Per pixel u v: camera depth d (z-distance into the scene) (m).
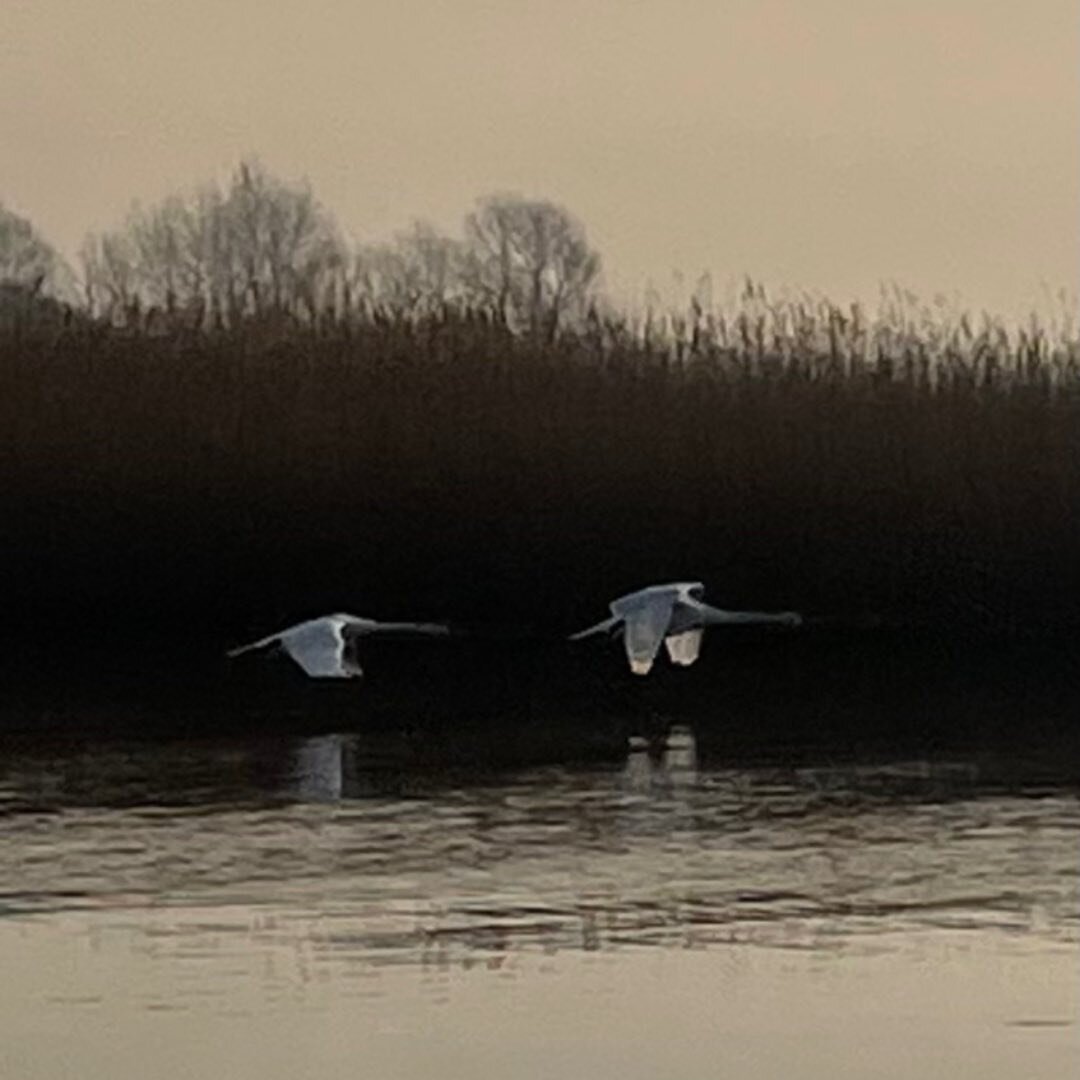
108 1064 13.98
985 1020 14.94
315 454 34.50
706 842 20.39
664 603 22.39
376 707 28.80
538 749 25.62
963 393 33.97
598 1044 14.45
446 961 16.17
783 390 34.16
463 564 34.44
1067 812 21.89
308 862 19.31
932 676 32.41
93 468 34.03
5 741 25.69
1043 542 33.84
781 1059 14.23
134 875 18.73
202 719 27.48
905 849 20.05
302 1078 13.83
